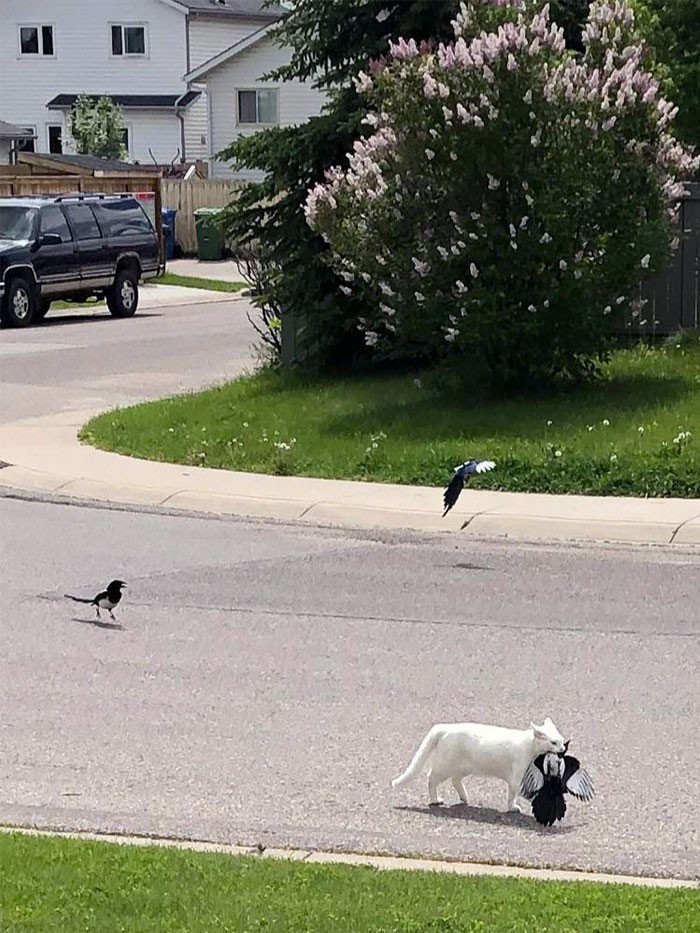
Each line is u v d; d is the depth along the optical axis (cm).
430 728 785
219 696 848
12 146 5341
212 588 1113
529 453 1456
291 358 2091
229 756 747
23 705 834
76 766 734
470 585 1116
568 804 674
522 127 1558
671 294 1897
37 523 1370
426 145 1570
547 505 1352
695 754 740
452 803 682
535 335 1598
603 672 887
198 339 2866
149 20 6253
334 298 1958
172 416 1814
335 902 516
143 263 3434
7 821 653
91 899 518
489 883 546
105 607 1015
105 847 589
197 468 1584
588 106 1569
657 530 1266
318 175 1969
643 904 515
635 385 1675
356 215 1619
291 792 695
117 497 1483
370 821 655
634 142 1582
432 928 488
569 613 1030
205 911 505
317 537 1298
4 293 3095
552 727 639
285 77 2058
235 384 2016
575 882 556
